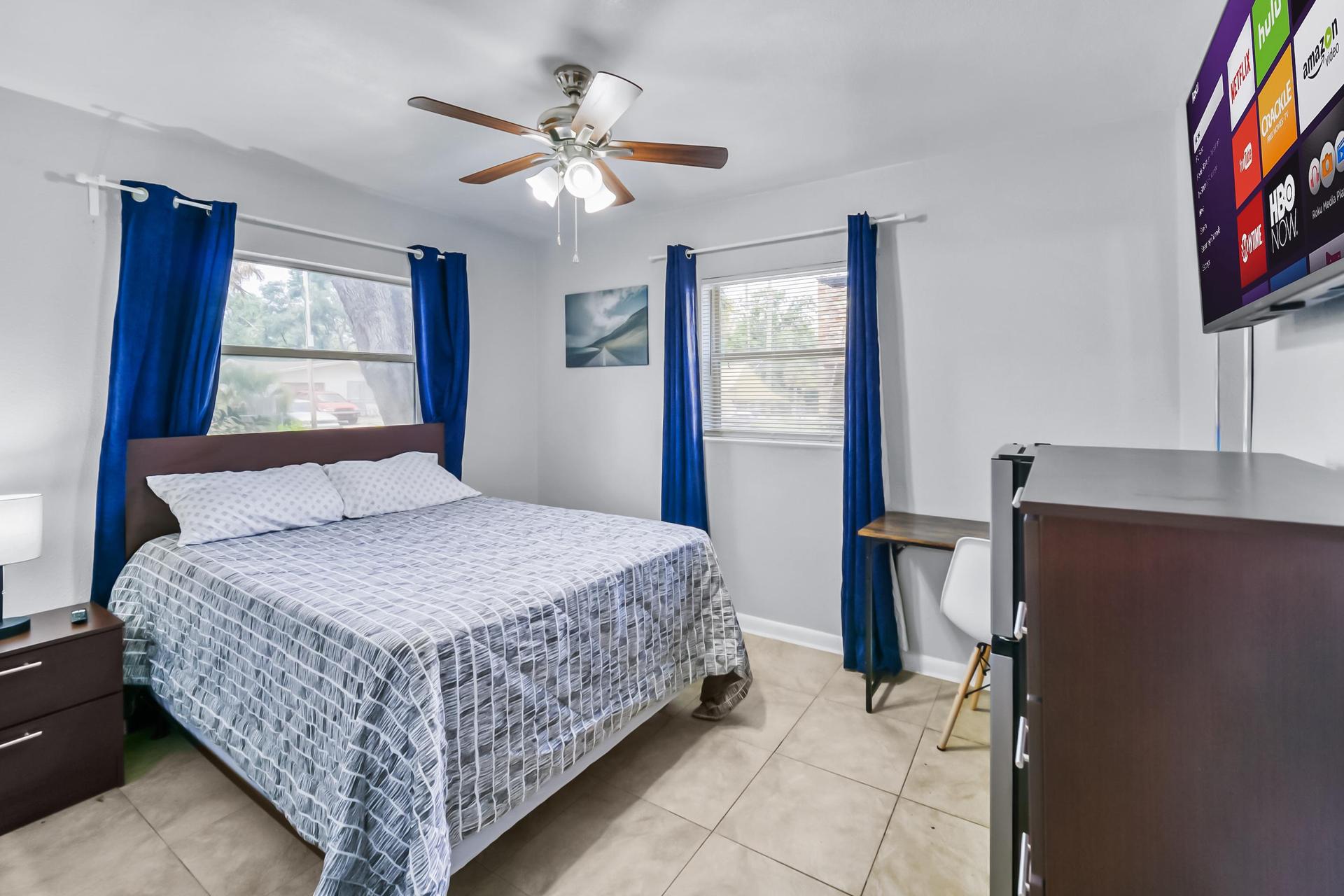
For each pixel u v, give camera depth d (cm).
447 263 361
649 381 378
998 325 268
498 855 173
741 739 235
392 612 160
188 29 184
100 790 200
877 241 295
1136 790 60
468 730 152
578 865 170
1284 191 101
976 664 227
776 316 330
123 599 235
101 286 245
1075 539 61
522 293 419
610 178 224
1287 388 133
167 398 262
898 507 296
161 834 181
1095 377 249
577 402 411
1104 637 60
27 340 229
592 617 192
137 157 252
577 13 175
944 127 250
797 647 326
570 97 212
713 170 295
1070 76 209
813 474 323
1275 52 102
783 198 321
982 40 188
